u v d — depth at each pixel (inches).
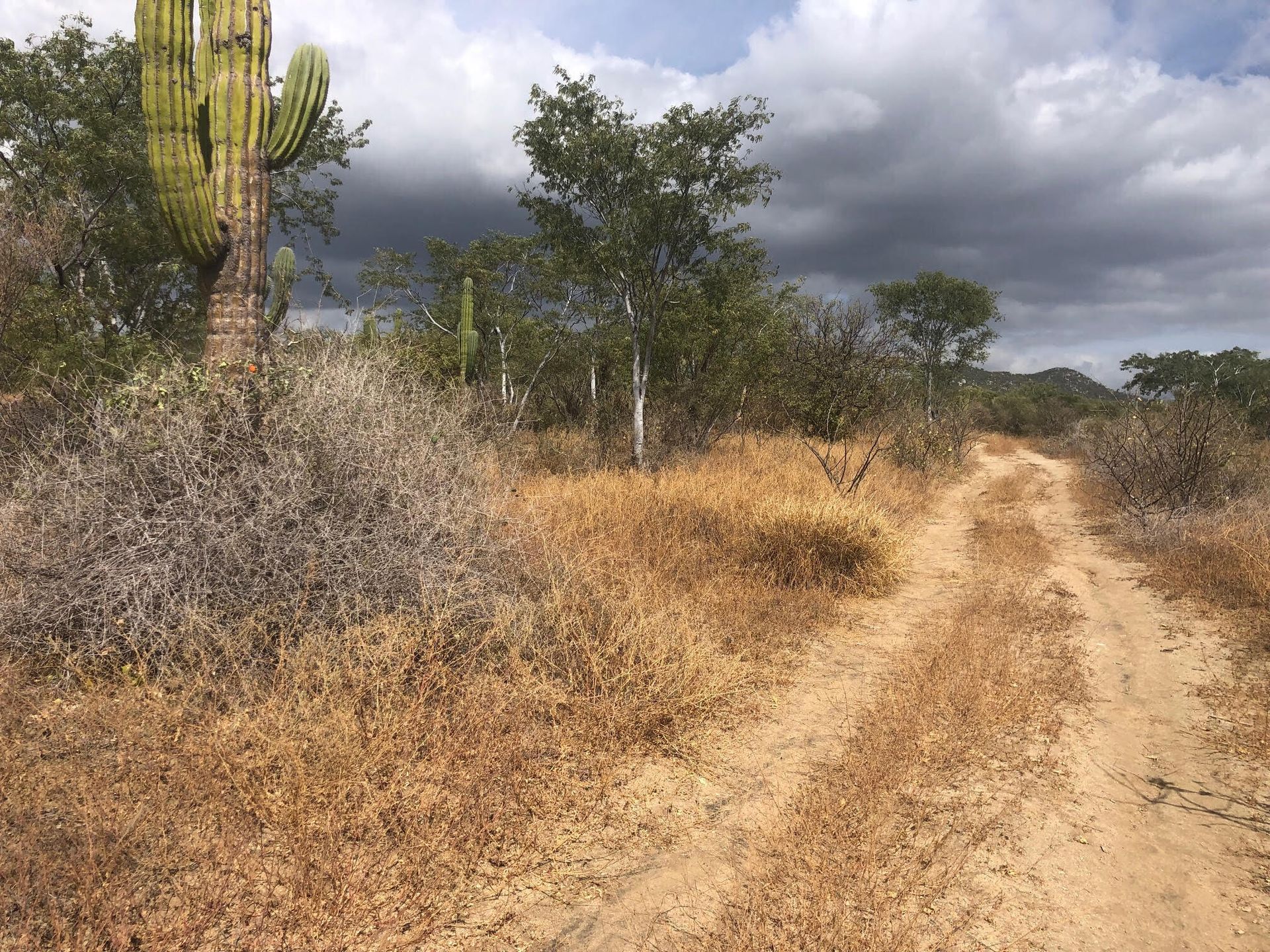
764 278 588.4
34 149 501.4
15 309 351.3
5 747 120.4
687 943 95.5
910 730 152.3
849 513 288.8
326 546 166.9
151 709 134.0
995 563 331.9
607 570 231.8
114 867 98.5
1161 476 402.3
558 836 118.6
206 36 212.4
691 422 603.8
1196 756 149.0
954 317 1337.4
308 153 664.4
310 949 90.4
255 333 212.7
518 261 951.6
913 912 100.2
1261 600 239.9
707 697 163.8
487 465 249.4
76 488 167.5
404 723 131.2
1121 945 95.9
